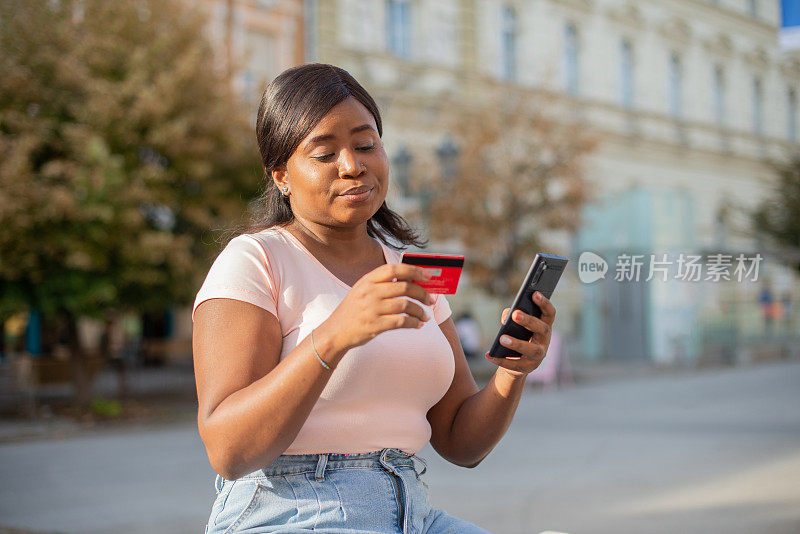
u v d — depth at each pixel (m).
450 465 7.71
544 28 23.69
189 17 12.32
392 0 20.95
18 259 10.83
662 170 26.31
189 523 5.76
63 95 11.66
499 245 15.61
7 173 10.51
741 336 22.08
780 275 21.64
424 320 1.33
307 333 1.58
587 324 21.12
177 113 11.78
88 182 10.70
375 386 1.60
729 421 10.65
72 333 12.30
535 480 7.00
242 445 1.36
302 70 1.68
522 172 15.81
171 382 16.95
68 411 12.29
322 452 1.60
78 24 11.81
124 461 8.39
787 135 20.30
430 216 15.28
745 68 24.11
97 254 10.95
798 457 7.81
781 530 5.19
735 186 25.48
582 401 13.41
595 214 20.50
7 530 5.59
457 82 21.56
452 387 1.89
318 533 1.53
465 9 21.95
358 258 1.79
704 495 6.28
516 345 1.62
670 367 19.89
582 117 21.55
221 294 1.54
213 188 12.23
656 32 26.56
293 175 1.66
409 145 19.28
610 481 6.91
